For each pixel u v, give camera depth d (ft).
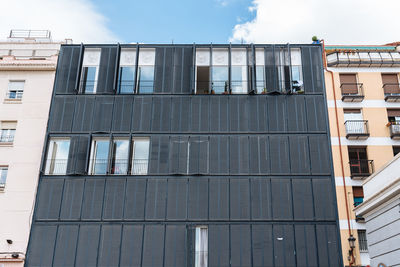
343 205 83.05
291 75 93.25
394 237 46.06
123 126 89.97
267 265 78.64
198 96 92.17
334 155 87.25
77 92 93.09
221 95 92.02
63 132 89.56
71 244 80.48
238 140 88.38
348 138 88.17
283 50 95.76
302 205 82.94
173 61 95.40
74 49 97.50
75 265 78.95
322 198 83.51
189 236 80.84
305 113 90.53
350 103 91.81
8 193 85.25
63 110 91.61
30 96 93.71
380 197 48.19
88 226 81.82
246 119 90.07
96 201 83.66
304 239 80.43
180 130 89.40
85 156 87.04
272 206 82.89
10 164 87.92
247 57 95.40
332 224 81.61
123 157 88.17
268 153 87.20
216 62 95.40
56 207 83.35
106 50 96.78
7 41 114.01
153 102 91.86
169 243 80.38
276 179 85.05
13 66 95.81
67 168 86.12
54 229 81.82
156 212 82.64
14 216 83.25
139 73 95.04
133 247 80.07
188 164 86.48
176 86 93.04
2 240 81.46
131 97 92.48
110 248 80.02
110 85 93.35
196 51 96.78
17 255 79.30
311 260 78.89
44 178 85.92
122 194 84.17
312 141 88.17
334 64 94.73
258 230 81.15
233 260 78.89
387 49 99.50
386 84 92.43
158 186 84.69
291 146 87.76
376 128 89.56
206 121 90.02
